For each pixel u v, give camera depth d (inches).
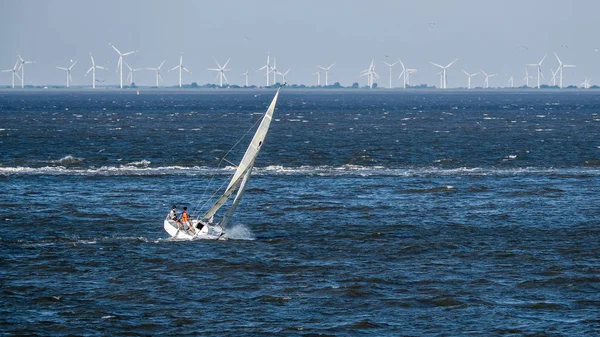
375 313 6870.1
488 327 6560.0
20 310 6875.0
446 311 6919.3
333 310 6939.0
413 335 6397.6
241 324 6604.3
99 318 6712.6
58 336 6333.7
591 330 6486.2
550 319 6732.3
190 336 6363.2
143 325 6569.9
